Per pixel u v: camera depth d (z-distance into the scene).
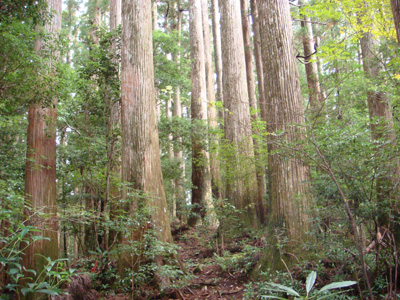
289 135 5.34
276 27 6.06
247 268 6.10
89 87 7.59
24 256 5.98
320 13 6.43
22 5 5.79
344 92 6.14
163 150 15.62
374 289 3.78
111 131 7.52
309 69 11.13
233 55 10.34
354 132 3.41
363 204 3.42
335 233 3.87
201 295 5.60
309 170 5.43
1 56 4.86
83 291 5.40
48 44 6.59
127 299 5.46
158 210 6.41
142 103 6.79
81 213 6.50
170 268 5.40
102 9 18.45
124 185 6.18
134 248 5.41
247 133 9.41
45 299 5.73
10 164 6.86
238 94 10.05
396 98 4.82
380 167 3.29
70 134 10.00
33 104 6.15
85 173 8.93
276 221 5.57
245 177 9.43
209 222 9.38
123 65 7.06
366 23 6.04
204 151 13.07
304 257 4.95
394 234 3.79
